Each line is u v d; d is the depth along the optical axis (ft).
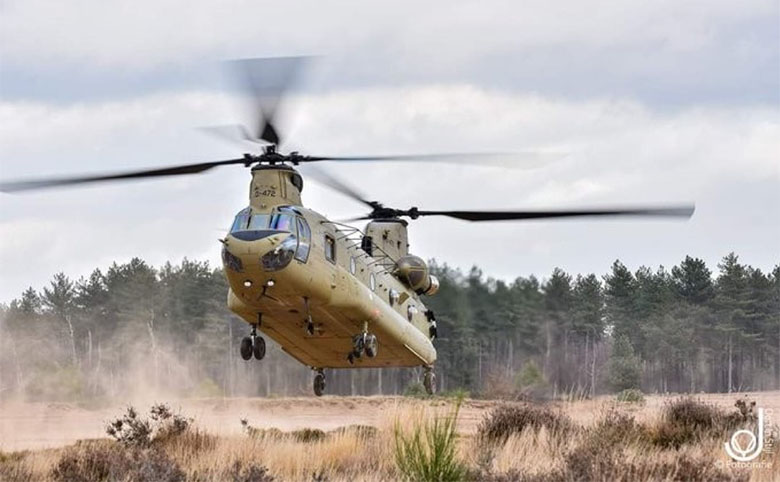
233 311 275.18
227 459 227.81
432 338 344.49
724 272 574.56
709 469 202.39
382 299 300.40
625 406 311.88
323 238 265.13
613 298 522.88
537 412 263.49
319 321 278.67
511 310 366.22
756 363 571.28
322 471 218.79
